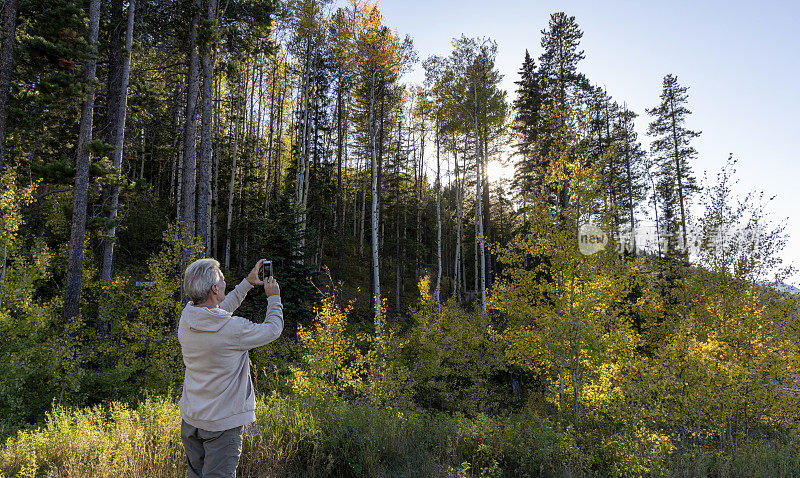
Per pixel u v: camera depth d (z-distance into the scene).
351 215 40.66
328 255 34.50
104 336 10.87
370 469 4.66
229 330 2.06
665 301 12.03
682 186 27.48
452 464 5.95
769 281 9.84
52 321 10.05
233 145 30.42
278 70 31.64
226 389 2.08
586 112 8.90
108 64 13.90
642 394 8.09
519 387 17.03
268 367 12.84
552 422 8.53
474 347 15.98
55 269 13.64
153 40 15.49
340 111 28.53
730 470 7.64
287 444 4.45
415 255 33.56
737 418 9.41
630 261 8.86
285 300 14.36
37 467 4.02
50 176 10.46
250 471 3.89
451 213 40.19
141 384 10.15
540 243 8.95
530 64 25.33
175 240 10.84
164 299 10.38
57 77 10.56
